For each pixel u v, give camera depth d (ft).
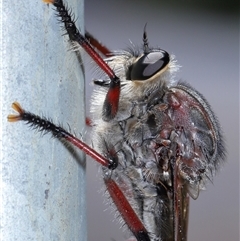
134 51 0.34
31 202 0.27
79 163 0.29
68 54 0.28
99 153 0.33
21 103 0.27
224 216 0.47
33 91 0.27
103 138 0.33
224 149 0.34
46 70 0.27
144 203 0.34
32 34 0.27
